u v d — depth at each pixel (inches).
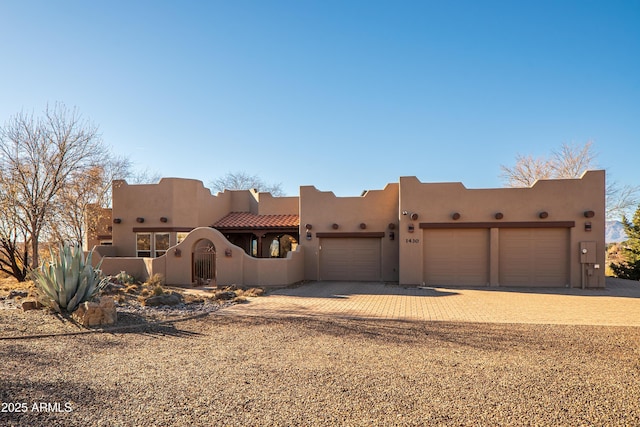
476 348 324.8
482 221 771.4
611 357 299.7
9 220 832.3
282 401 215.0
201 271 814.5
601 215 739.4
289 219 1027.3
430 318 454.0
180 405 209.0
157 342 342.3
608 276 1075.9
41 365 273.4
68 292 445.7
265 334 373.7
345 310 505.7
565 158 1601.9
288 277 778.2
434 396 223.0
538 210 756.0
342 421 191.9
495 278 767.7
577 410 205.5
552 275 759.1
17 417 193.2
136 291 634.8
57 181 892.0
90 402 211.9
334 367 273.4
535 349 322.0
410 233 790.5
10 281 828.0
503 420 194.1
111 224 1053.8
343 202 888.3
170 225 940.0
